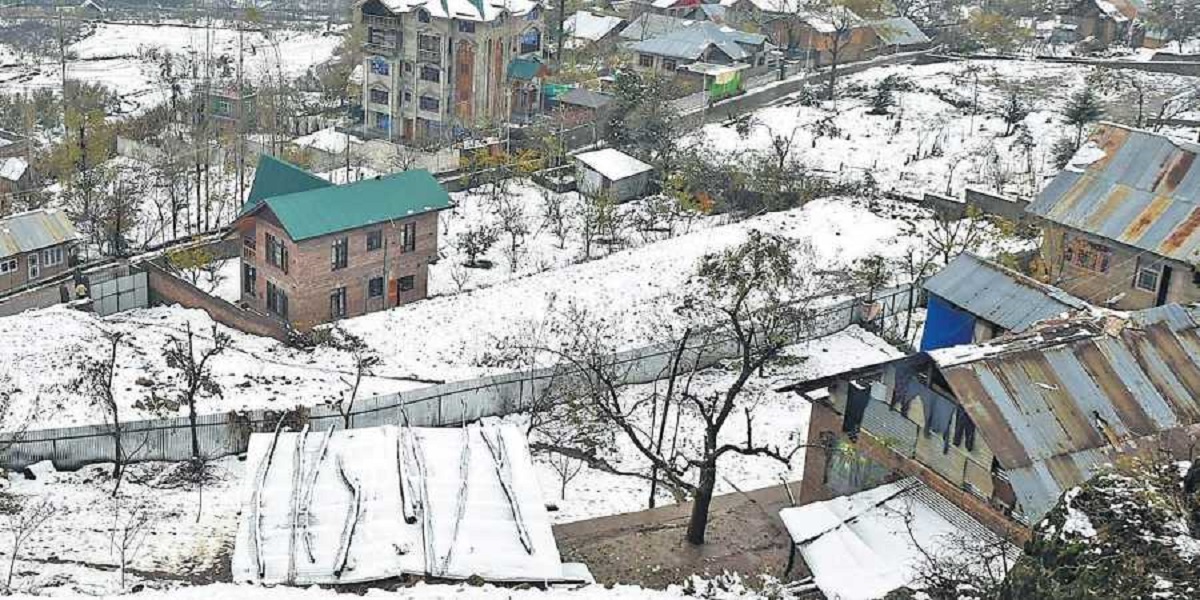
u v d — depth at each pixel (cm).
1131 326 2778
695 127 8138
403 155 8038
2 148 8106
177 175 7294
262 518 2512
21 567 2820
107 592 2683
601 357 3972
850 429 2908
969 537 2481
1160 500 1930
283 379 4341
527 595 2228
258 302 5303
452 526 2505
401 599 2162
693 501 3384
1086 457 2467
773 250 4934
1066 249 4728
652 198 7081
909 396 2719
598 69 10025
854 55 10256
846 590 2419
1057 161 6888
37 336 4391
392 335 4844
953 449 2608
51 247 5641
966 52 9938
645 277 5375
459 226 6544
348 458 2777
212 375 4294
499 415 4156
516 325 4884
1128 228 4494
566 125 8062
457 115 8888
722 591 2806
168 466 3694
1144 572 1770
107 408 3875
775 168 6856
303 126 9438
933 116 8056
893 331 4853
